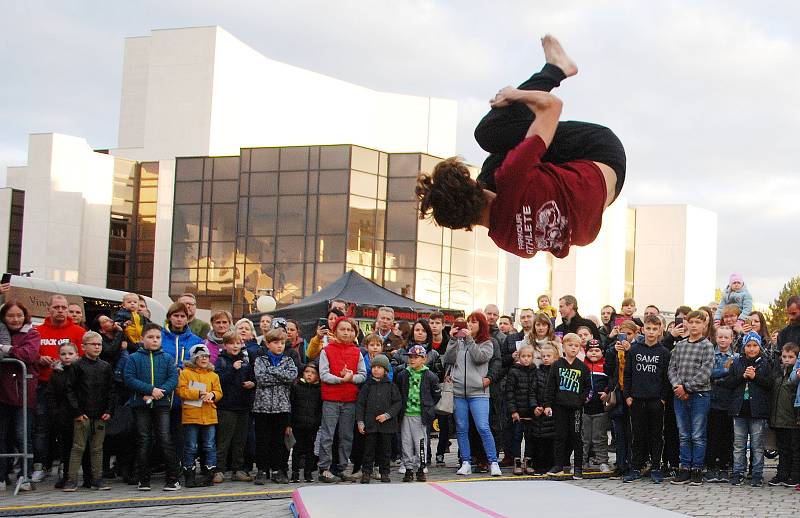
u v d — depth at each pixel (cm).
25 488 955
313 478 1104
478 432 1176
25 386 966
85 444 970
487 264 3997
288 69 4675
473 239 3947
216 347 1103
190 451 1004
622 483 1073
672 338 1198
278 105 4631
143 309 1125
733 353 1113
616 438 1152
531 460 1170
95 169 4272
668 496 953
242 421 1073
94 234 4259
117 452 1060
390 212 3812
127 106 4666
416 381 1083
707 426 1098
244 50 4497
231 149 4434
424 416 1078
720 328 1107
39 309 1356
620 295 4891
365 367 1098
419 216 383
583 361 1152
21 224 4375
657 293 5156
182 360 1036
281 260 3806
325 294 1734
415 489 780
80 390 968
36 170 4138
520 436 1216
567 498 730
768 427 1137
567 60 382
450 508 678
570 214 362
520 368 1174
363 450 1129
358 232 3741
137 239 4366
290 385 1061
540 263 4278
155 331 988
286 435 1090
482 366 1141
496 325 1314
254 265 3847
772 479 1067
